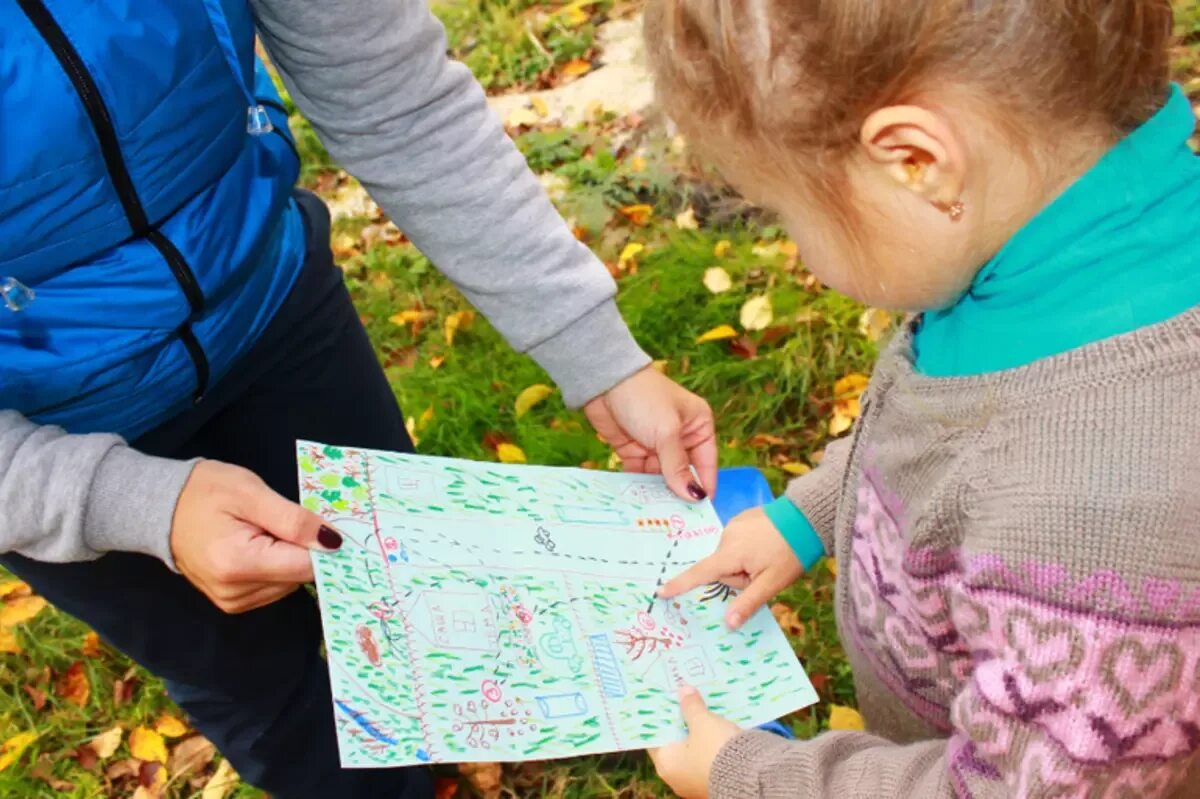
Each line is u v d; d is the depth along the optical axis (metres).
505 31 4.26
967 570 0.99
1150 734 0.93
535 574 1.43
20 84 1.18
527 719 1.27
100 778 2.43
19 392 1.36
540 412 2.93
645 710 1.33
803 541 1.51
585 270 1.65
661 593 1.47
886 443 1.18
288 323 1.69
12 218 1.24
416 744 1.20
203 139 1.36
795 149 0.97
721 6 0.96
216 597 1.33
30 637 2.63
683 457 1.64
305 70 1.51
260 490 1.30
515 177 1.64
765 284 3.09
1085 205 0.93
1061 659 0.92
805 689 1.39
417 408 2.95
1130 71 0.90
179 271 1.40
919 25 0.87
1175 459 0.89
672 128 1.20
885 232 0.99
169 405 1.55
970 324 1.04
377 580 1.32
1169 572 0.89
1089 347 0.94
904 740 1.41
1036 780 0.95
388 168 1.59
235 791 2.34
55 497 1.25
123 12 1.22
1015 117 0.90
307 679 1.85
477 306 1.70
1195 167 0.96
